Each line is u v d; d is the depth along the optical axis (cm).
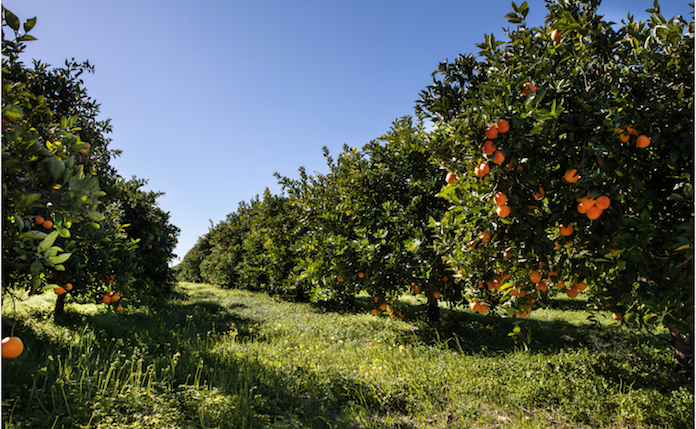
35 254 284
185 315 1052
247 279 2066
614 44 359
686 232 262
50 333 594
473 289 436
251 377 507
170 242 1344
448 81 473
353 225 972
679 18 333
